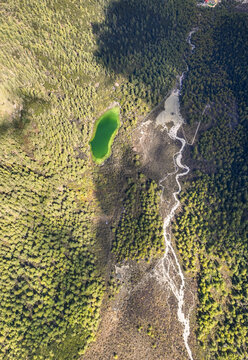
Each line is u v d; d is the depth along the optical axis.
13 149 77.62
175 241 82.19
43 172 82.19
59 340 67.25
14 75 81.25
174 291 76.94
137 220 85.00
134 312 74.81
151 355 70.44
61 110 88.56
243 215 82.06
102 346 70.94
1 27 81.44
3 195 72.25
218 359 69.00
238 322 72.06
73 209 84.94
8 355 63.19
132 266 80.19
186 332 72.62
